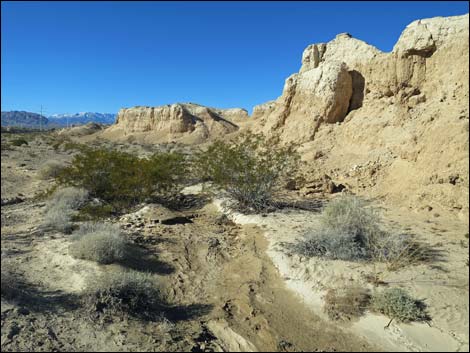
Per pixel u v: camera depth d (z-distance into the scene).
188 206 13.87
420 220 10.05
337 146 18.55
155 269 7.89
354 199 9.41
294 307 6.64
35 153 29.66
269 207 12.18
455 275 6.93
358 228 8.52
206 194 14.67
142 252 8.59
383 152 15.38
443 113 12.75
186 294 7.09
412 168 12.26
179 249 9.08
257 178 12.23
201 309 6.58
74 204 12.22
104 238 7.87
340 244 8.11
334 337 5.76
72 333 5.36
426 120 13.05
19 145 33.97
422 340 5.51
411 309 5.91
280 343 5.59
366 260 7.74
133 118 64.19
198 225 11.38
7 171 20.44
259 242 9.59
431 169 11.20
